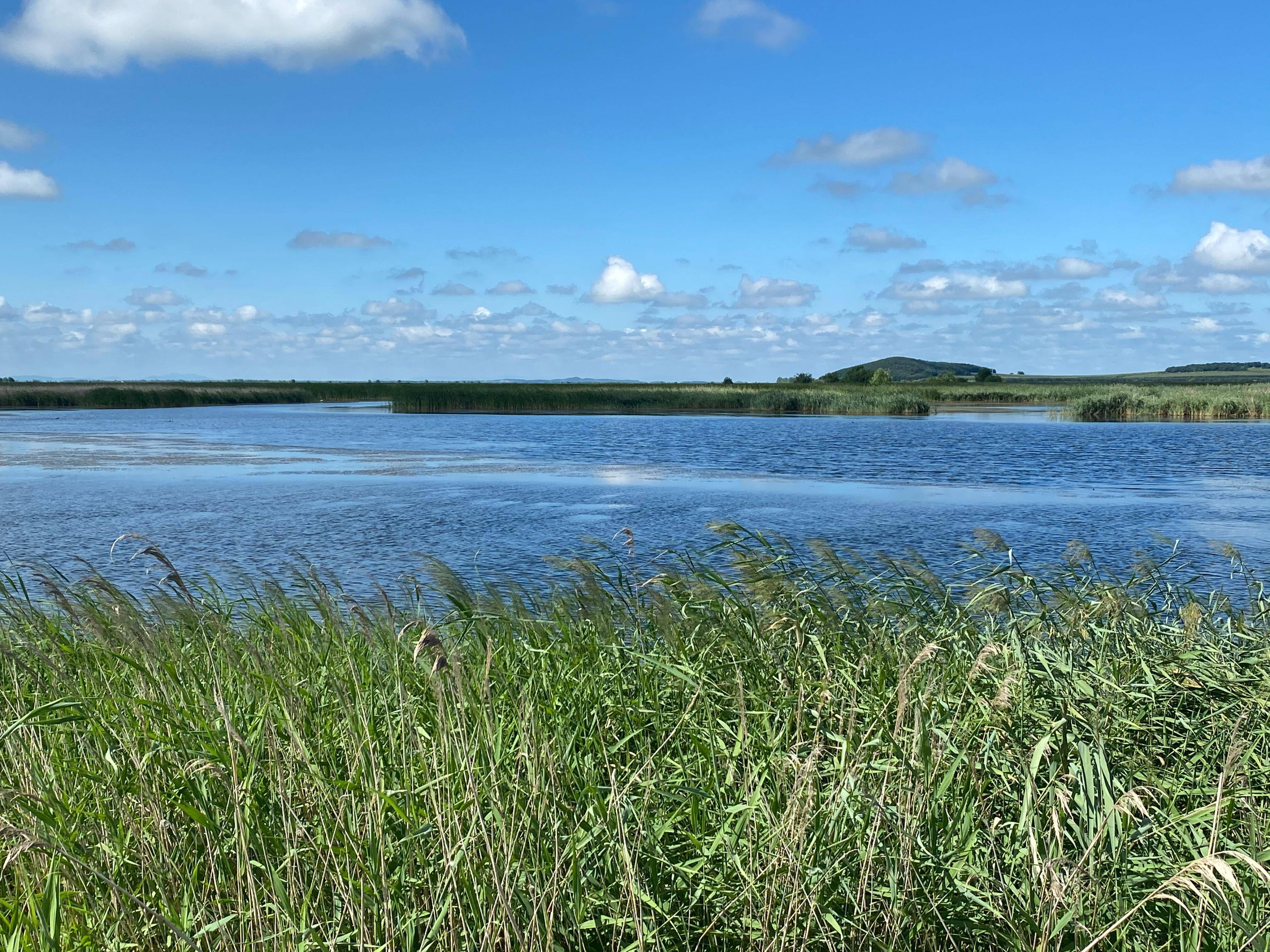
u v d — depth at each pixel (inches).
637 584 339.0
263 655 212.5
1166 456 1459.2
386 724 215.0
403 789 184.5
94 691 236.5
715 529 297.1
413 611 385.1
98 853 182.1
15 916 159.6
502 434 2054.6
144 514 836.0
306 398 4279.0
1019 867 183.6
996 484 1088.8
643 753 217.2
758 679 241.8
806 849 172.4
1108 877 173.5
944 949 172.2
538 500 946.1
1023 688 227.1
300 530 760.3
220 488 1029.8
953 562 625.0
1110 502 939.3
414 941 168.6
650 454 1529.3
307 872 178.1
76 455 1422.2
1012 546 689.6
